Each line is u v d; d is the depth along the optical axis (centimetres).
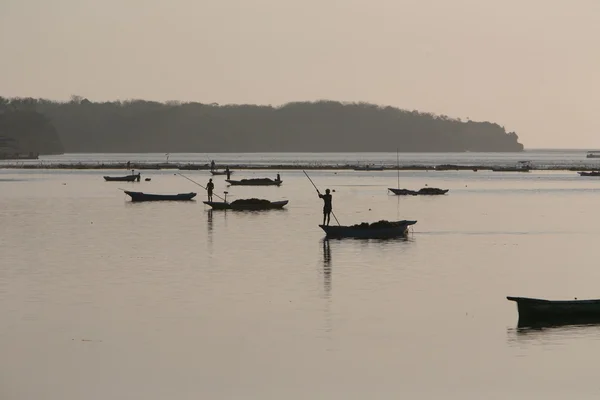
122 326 9019
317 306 9962
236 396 6912
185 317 9412
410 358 7875
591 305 9319
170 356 7944
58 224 19825
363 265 13112
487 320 9300
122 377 7362
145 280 11681
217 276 12019
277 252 14612
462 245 15775
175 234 17588
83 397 6875
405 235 17550
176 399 6825
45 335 8662
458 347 8225
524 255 14375
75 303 10131
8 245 15562
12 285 11288
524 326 9031
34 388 7075
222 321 9238
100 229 18612
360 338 8550
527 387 7088
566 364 7675
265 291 10875
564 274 12300
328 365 7681
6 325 9050
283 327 8975
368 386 7131
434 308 9869
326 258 13900
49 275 12100
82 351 8100
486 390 7025
